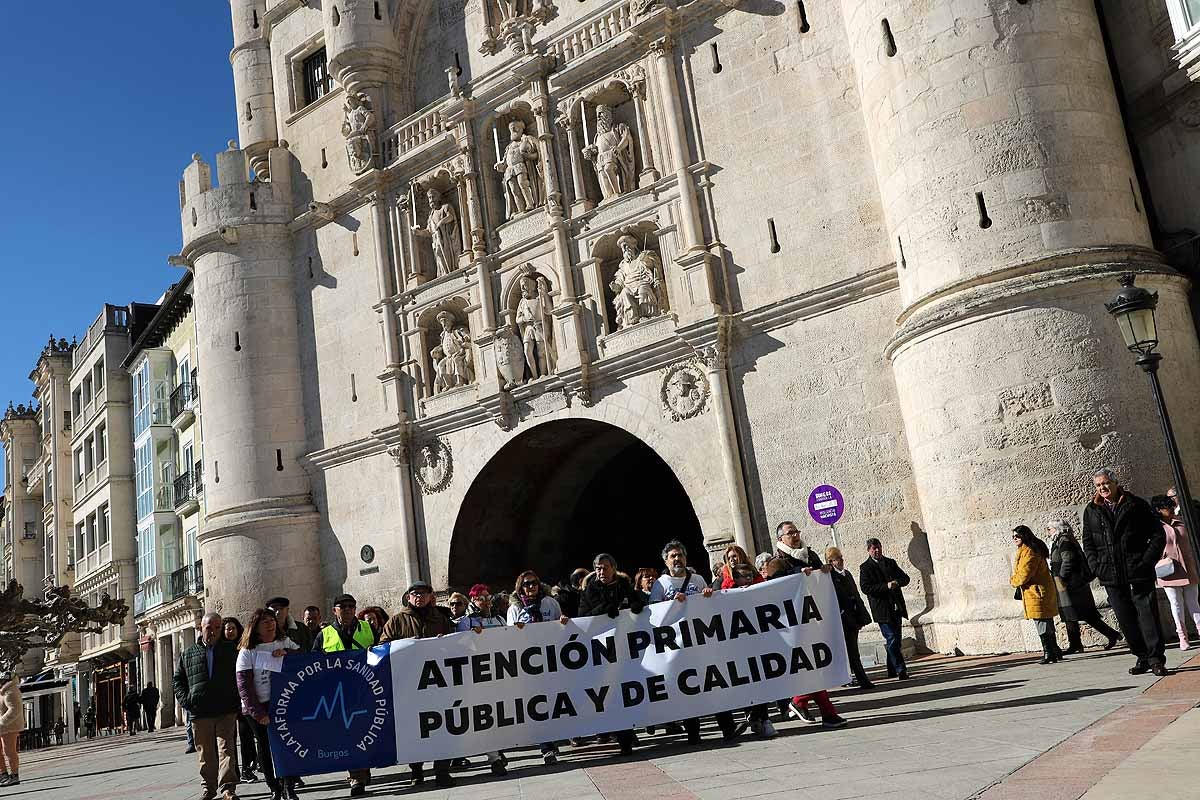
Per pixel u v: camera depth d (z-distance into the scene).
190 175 29.61
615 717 10.03
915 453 16.42
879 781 6.50
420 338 25.70
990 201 15.32
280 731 9.70
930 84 16.02
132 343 48.09
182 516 38.75
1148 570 10.05
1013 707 9.12
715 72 21.11
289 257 28.98
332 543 26.83
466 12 26.00
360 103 27.05
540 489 26.28
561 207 23.17
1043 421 14.46
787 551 13.04
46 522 60.25
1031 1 15.64
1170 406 14.34
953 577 15.51
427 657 10.02
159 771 16.48
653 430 21.11
